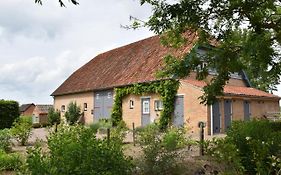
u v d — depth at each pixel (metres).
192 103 23.12
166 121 24.45
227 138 9.20
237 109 25.30
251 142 7.66
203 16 10.09
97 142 7.00
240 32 11.62
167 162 8.61
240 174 7.42
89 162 6.39
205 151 10.41
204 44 12.03
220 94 11.96
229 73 11.91
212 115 22.64
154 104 25.92
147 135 10.00
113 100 30.59
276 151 8.23
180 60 12.23
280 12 12.41
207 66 11.80
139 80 27.27
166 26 10.21
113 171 6.71
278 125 12.25
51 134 7.64
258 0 9.81
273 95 29.75
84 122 35.06
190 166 9.05
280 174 7.09
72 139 6.89
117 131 15.54
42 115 54.38
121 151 7.53
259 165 7.03
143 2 9.98
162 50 29.38
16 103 29.28
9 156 10.54
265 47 9.55
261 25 10.41
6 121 28.52
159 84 25.30
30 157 6.36
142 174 8.45
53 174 6.05
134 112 27.89
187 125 23.14
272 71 10.87
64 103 39.50
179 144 12.48
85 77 38.47
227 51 11.42
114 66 34.78
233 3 9.82
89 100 34.66
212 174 8.36
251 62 11.35
